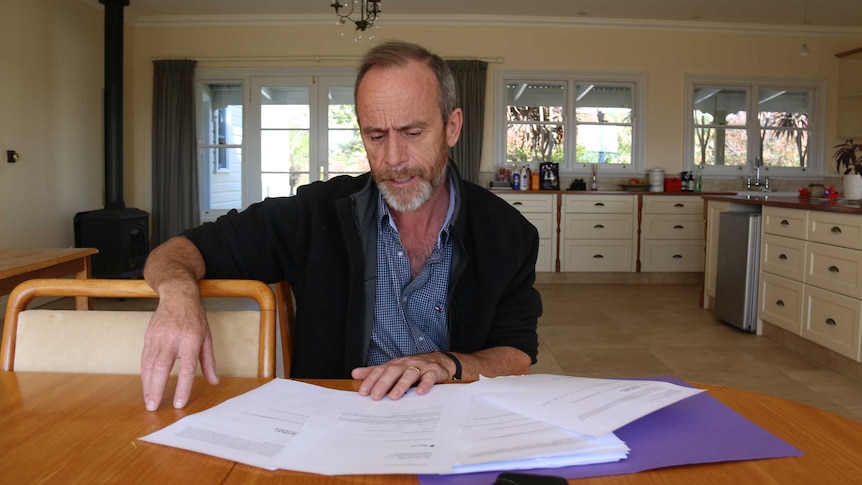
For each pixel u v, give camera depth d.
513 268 1.13
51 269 2.44
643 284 5.97
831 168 6.55
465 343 1.13
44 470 0.55
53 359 0.95
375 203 1.10
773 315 3.76
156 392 0.71
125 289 0.96
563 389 0.71
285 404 0.71
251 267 1.11
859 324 2.99
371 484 0.52
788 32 6.36
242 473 0.54
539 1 5.64
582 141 6.41
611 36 6.26
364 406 0.70
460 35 6.19
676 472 0.55
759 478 0.54
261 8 5.90
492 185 6.11
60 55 5.02
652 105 6.33
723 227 4.21
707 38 6.32
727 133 6.51
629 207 5.93
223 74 6.21
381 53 0.96
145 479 0.53
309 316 1.08
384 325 1.10
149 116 6.20
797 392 2.90
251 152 6.29
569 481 0.53
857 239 3.00
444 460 0.55
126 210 5.13
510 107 6.36
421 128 0.97
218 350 0.94
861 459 0.57
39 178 4.77
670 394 0.67
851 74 6.41
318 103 6.25
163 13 6.03
